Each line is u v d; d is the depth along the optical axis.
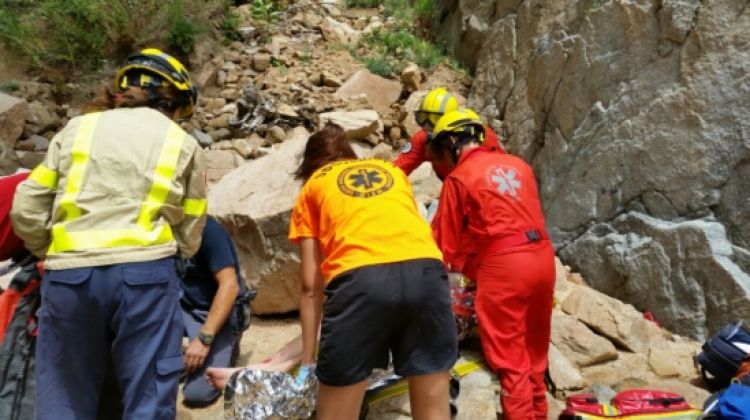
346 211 2.48
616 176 4.58
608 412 3.14
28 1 7.82
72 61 7.27
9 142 6.41
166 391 2.40
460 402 3.34
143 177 2.38
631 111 4.57
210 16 7.86
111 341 2.48
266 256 4.09
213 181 5.96
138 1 7.48
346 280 2.37
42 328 2.38
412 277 2.36
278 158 4.75
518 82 6.24
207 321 3.35
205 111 6.87
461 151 3.29
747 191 3.91
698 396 3.43
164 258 2.39
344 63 7.55
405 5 8.89
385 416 3.17
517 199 3.11
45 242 2.49
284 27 8.16
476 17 7.39
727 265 3.87
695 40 4.21
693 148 4.14
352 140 6.35
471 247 3.22
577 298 4.08
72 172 2.36
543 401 3.19
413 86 7.19
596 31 5.00
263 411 2.91
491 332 3.07
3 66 7.29
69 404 2.42
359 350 2.37
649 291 4.24
